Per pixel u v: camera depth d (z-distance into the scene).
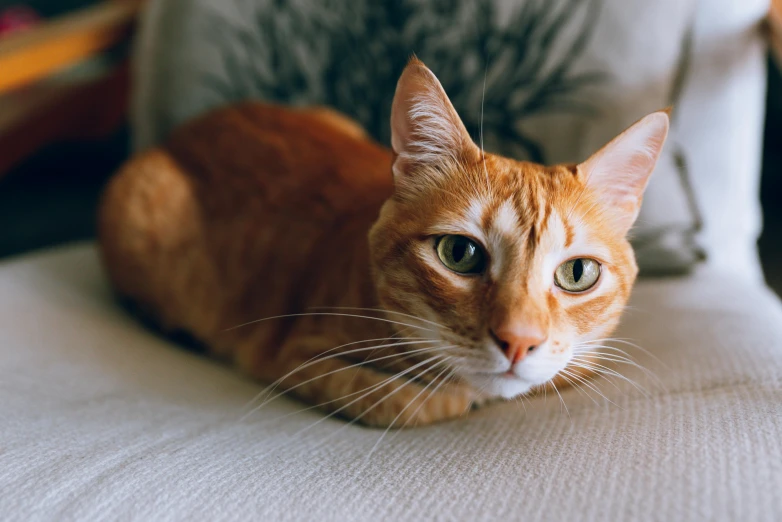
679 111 0.40
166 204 0.39
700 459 0.22
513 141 0.42
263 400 0.31
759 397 0.25
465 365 0.27
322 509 0.22
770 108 0.60
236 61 0.46
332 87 0.46
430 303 0.28
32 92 0.53
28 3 0.78
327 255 0.35
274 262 0.37
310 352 0.32
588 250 0.28
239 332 0.37
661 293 0.37
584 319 0.28
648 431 0.24
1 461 0.24
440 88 0.28
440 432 0.28
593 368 0.30
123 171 0.42
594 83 0.40
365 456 0.25
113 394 0.29
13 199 0.78
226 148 0.40
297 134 0.40
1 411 0.27
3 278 0.38
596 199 0.29
